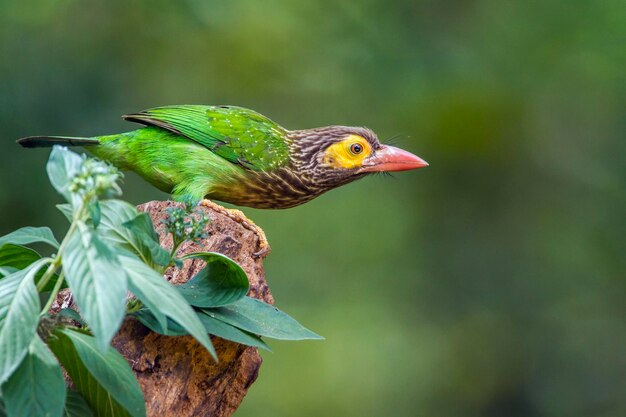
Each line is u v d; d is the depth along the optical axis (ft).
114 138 26.91
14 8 42.22
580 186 51.37
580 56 51.96
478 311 49.80
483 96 51.08
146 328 17.04
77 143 26.73
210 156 26.86
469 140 50.93
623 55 51.42
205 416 17.48
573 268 50.75
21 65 41.34
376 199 50.52
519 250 50.75
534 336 50.08
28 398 13.41
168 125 26.63
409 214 50.55
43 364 13.62
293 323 16.71
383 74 50.90
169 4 45.37
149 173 27.04
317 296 48.34
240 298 16.03
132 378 14.29
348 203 50.21
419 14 52.24
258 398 45.91
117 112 42.78
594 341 49.93
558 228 51.03
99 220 13.51
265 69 48.88
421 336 48.93
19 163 39.52
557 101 51.70
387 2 51.80
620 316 50.08
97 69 42.65
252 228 23.70
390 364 47.75
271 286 48.16
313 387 46.16
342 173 28.68
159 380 16.98
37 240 15.47
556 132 51.70
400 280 49.49
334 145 28.58
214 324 16.11
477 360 49.11
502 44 52.16
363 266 49.26
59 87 41.60
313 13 50.65
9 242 15.33
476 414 48.78
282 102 49.65
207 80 47.39
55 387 13.51
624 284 50.47
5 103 40.29
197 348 17.26
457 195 50.98
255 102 48.88
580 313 50.34
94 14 43.52
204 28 46.88
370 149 29.01
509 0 52.65
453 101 50.90
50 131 41.06
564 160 51.67
